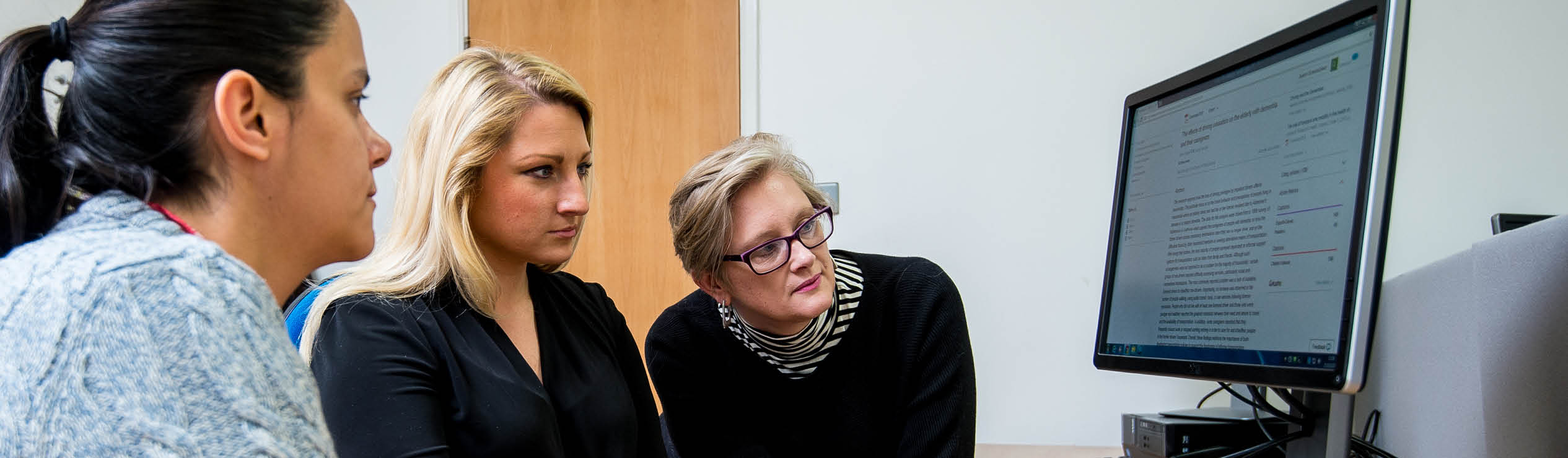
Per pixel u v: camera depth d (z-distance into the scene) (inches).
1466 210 103.0
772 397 58.2
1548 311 31.3
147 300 18.7
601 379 41.6
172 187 21.9
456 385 35.8
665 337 58.3
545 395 37.7
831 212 51.8
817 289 49.8
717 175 49.3
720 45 126.4
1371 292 34.4
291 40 22.9
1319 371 36.4
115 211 21.0
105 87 21.5
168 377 18.2
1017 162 116.3
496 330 38.9
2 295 18.9
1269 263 40.7
